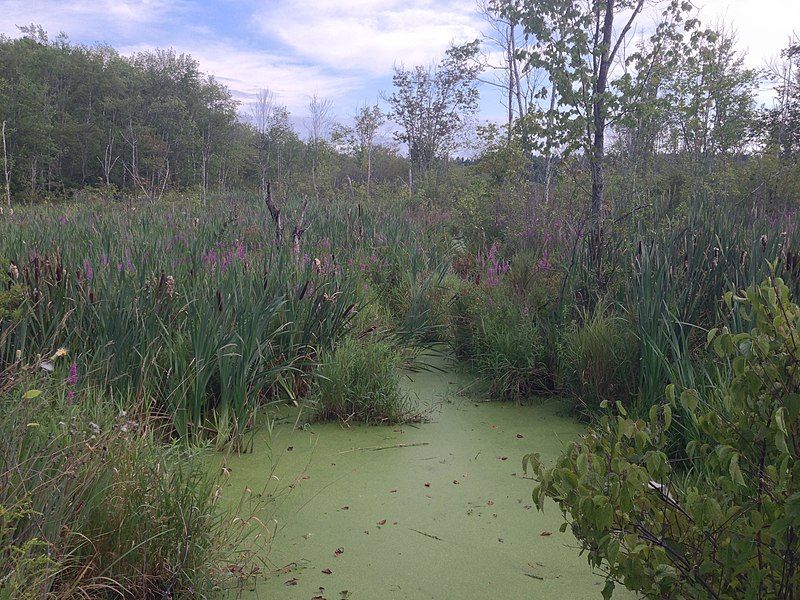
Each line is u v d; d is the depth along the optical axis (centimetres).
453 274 918
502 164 1269
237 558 302
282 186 1888
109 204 1427
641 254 546
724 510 199
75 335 443
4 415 251
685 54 878
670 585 199
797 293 427
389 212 1261
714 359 421
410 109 2512
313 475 407
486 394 569
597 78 882
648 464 198
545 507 371
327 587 290
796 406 185
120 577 257
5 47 4791
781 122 1822
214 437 446
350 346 543
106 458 271
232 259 604
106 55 5225
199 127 5109
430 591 289
